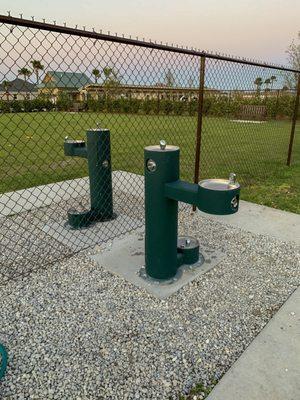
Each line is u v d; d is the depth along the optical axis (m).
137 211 3.80
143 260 2.68
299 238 3.14
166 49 2.64
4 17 1.71
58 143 7.65
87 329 1.92
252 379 1.58
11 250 2.84
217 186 1.94
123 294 2.25
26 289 2.29
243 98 8.92
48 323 1.97
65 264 2.63
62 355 1.73
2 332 1.89
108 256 2.74
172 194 2.09
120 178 5.30
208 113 7.82
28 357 1.71
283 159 7.07
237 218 3.62
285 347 1.78
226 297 2.23
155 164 2.08
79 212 3.34
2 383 1.56
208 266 2.60
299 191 4.70
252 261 2.70
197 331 1.91
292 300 2.20
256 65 4.20
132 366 1.67
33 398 1.49
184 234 3.21
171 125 9.40
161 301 2.17
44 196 4.29
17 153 7.21
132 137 8.69
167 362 1.69
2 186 4.80
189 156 7.26
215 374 1.63
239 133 10.41
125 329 1.92
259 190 4.75
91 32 2.09
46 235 3.13
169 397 1.51
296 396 1.50
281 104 10.30
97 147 3.22
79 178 5.22
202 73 3.21
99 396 1.51
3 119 8.79
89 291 2.28
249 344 1.81
